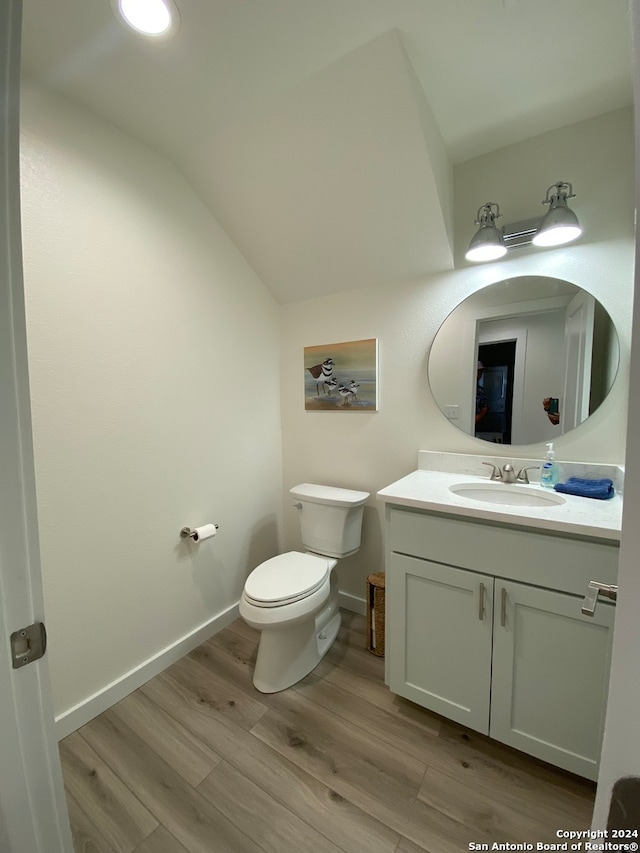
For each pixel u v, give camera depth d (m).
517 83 1.24
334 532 1.90
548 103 1.33
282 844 1.01
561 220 1.29
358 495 1.95
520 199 1.54
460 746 1.29
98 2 0.97
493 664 1.22
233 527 2.04
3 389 0.46
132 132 1.46
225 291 1.93
